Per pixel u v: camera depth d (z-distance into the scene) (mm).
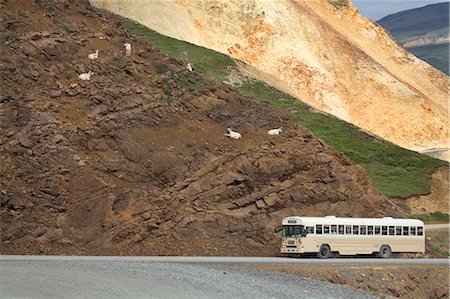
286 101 106438
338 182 53906
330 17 161500
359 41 158750
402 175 90562
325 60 140750
